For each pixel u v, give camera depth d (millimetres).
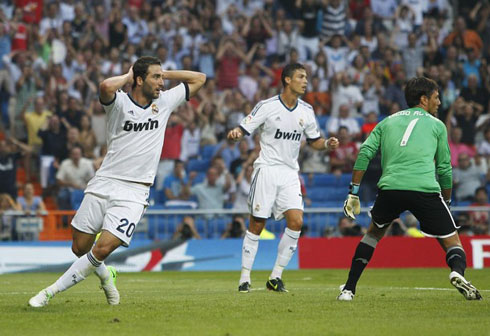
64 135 77938
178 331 21031
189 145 81062
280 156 37719
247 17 92562
